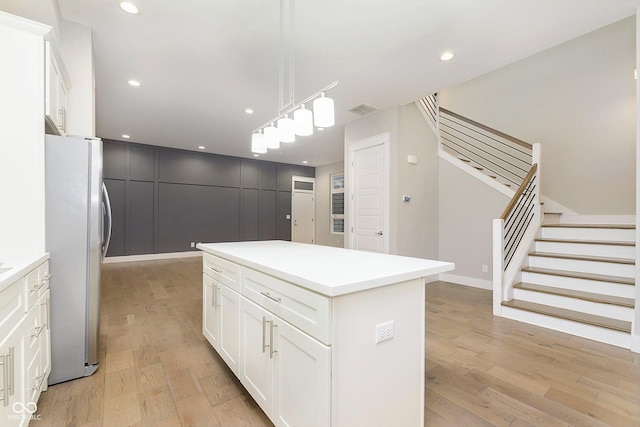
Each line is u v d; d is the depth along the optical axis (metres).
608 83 4.07
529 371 2.06
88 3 2.18
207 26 2.45
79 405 1.68
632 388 1.85
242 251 2.08
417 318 1.42
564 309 2.92
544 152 4.62
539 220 3.74
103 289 4.25
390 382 1.30
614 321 2.59
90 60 2.46
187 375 2.02
